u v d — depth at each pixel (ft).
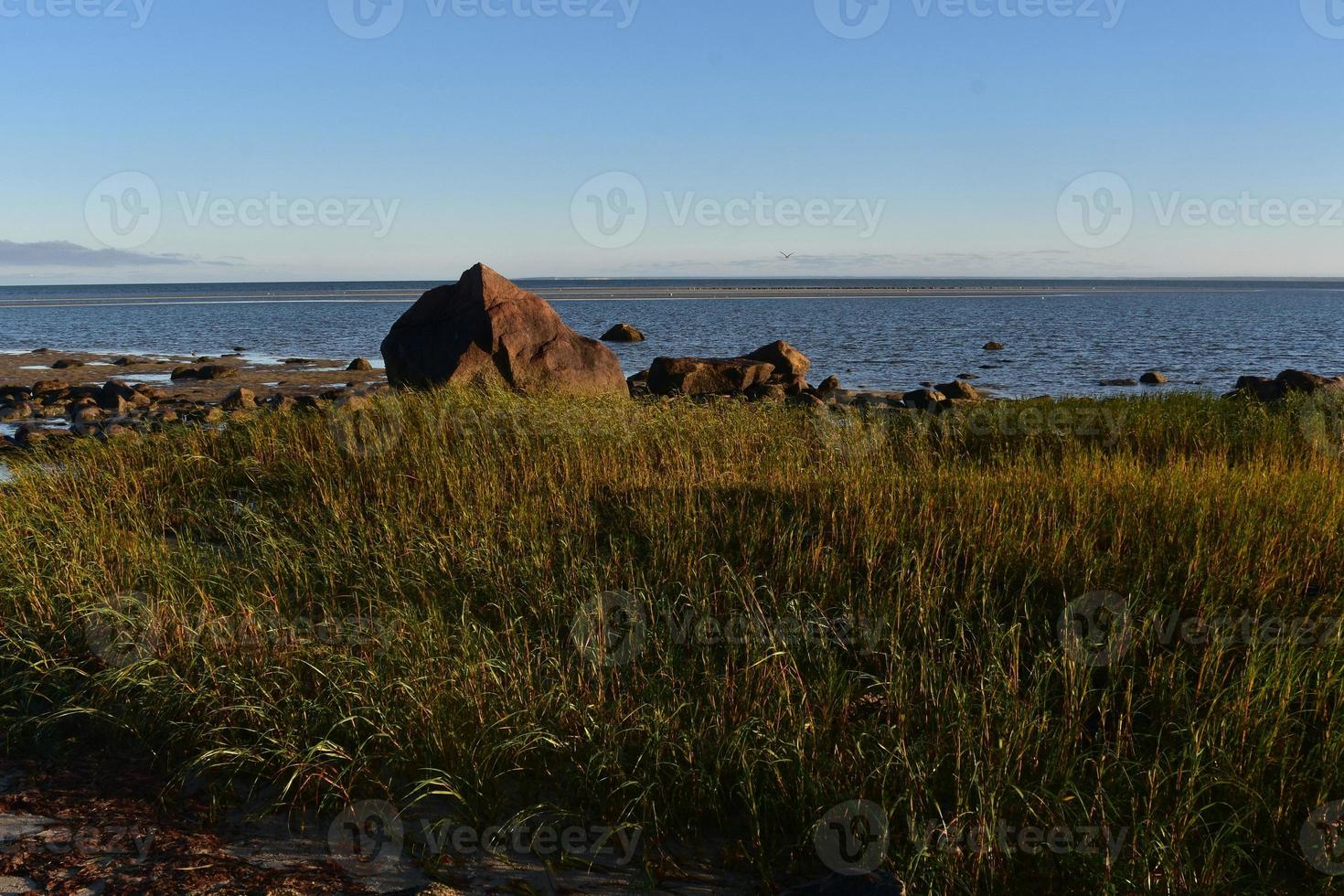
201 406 76.89
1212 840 14.60
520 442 36.83
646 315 285.02
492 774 16.81
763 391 81.20
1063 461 35.83
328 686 18.97
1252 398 55.72
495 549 25.79
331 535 27.55
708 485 32.01
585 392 55.57
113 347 158.10
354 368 115.24
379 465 34.45
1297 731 17.61
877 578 24.71
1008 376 108.27
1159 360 126.31
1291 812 15.37
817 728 17.46
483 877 14.42
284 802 16.49
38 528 28.94
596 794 16.33
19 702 19.69
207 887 13.69
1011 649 20.52
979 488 29.66
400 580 24.40
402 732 17.57
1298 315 290.56
